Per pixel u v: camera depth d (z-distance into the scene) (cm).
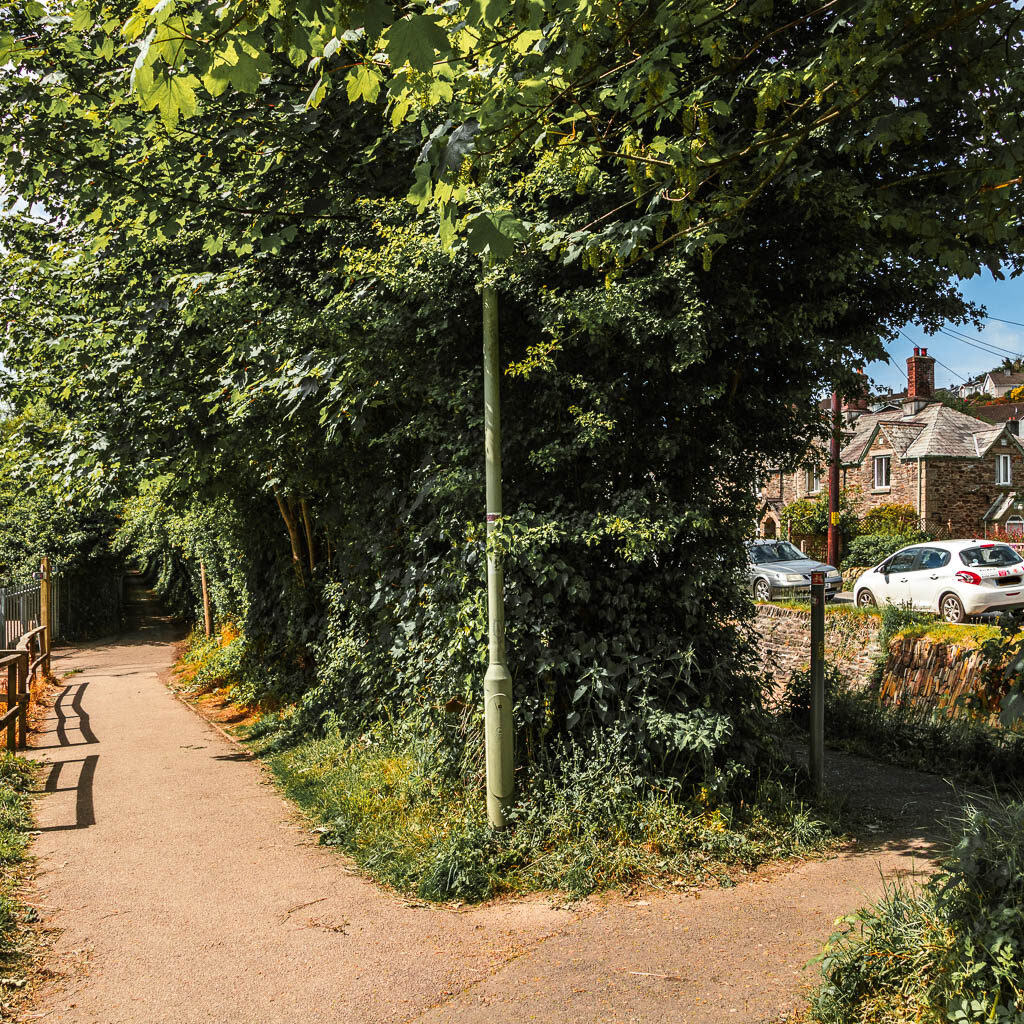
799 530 3484
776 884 523
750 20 440
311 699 981
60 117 748
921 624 1259
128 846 622
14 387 1055
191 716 1247
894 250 645
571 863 547
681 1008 375
